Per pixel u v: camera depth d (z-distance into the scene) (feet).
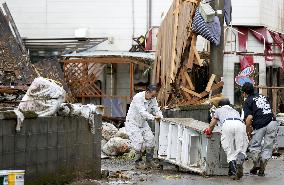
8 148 78.84
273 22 262.47
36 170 85.40
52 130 89.81
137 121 128.47
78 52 238.27
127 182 101.91
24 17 253.44
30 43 253.03
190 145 116.06
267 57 248.11
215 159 112.47
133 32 249.75
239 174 107.96
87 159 102.37
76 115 97.81
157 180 105.70
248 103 116.26
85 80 224.33
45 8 253.03
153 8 249.55
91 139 104.17
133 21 250.16
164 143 123.44
